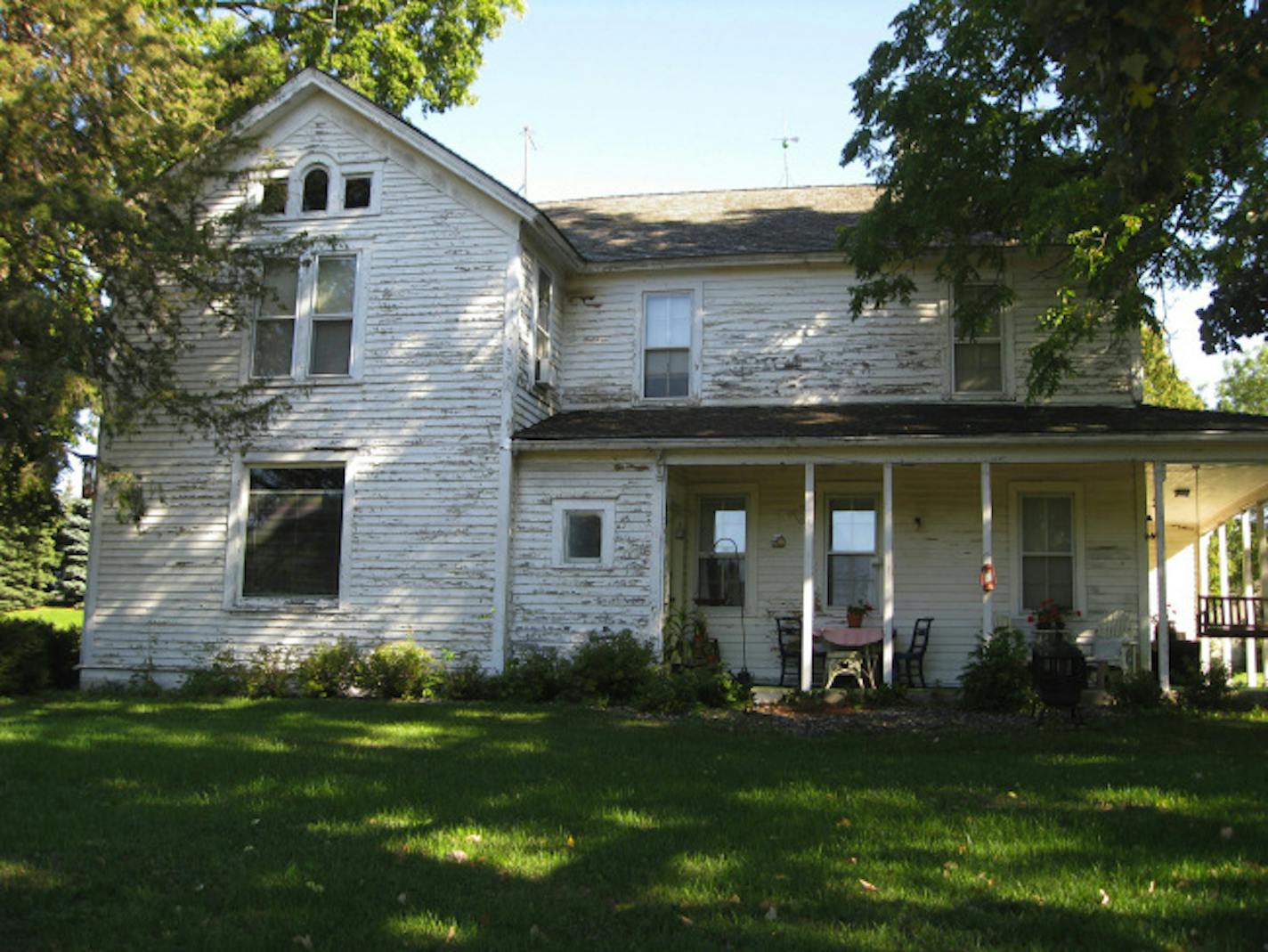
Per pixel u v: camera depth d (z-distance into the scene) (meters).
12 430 12.85
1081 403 15.78
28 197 12.92
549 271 16.83
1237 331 12.73
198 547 15.78
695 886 5.27
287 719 11.83
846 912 4.88
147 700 14.13
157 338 16.27
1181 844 6.04
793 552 16.56
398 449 15.42
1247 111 5.24
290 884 5.29
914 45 13.52
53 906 5.08
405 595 15.17
